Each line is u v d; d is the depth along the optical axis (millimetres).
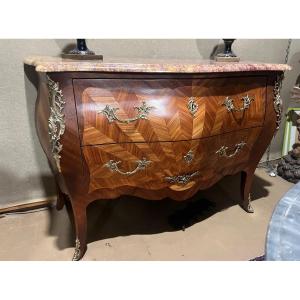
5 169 1535
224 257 1348
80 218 1234
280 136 2336
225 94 1249
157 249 1394
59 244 1396
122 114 1081
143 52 1630
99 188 1202
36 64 1023
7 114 1451
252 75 1311
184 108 1151
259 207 1768
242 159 1498
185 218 1630
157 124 1127
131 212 1688
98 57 1273
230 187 2002
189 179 1304
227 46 1557
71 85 1016
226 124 1283
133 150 1146
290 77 2178
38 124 1315
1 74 1383
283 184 2053
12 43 1358
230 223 1608
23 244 1386
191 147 1208
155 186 1265
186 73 1122
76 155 1083
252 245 1438
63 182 1161
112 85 1061
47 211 1646
